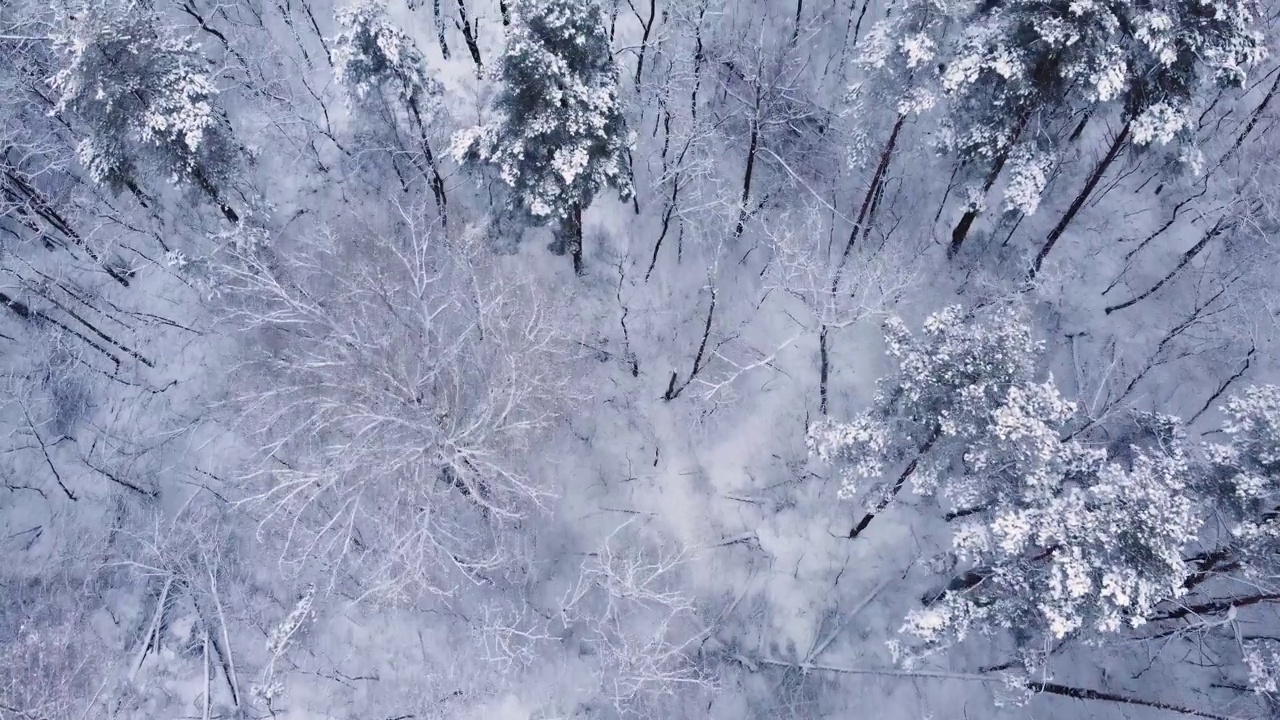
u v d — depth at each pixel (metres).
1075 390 23.52
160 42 18.83
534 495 19.61
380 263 22.48
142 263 24.02
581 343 23.33
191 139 18.33
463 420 20.56
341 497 20.81
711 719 21.62
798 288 22.14
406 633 22.09
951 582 20.75
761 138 23.69
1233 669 20.70
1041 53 16.84
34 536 22.59
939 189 24.44
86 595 21.89
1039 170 18.05
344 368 20.52
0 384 23.03
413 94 20.58
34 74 22.53
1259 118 24.00
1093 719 21.02
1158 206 24.81
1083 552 14.69
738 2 24.88
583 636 22.22
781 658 22.09
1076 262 24.62
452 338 21.88
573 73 17.34
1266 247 23.20
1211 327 23.14
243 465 22.47
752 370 23.94
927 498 22.64
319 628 21.97
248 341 23.38
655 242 24.36
